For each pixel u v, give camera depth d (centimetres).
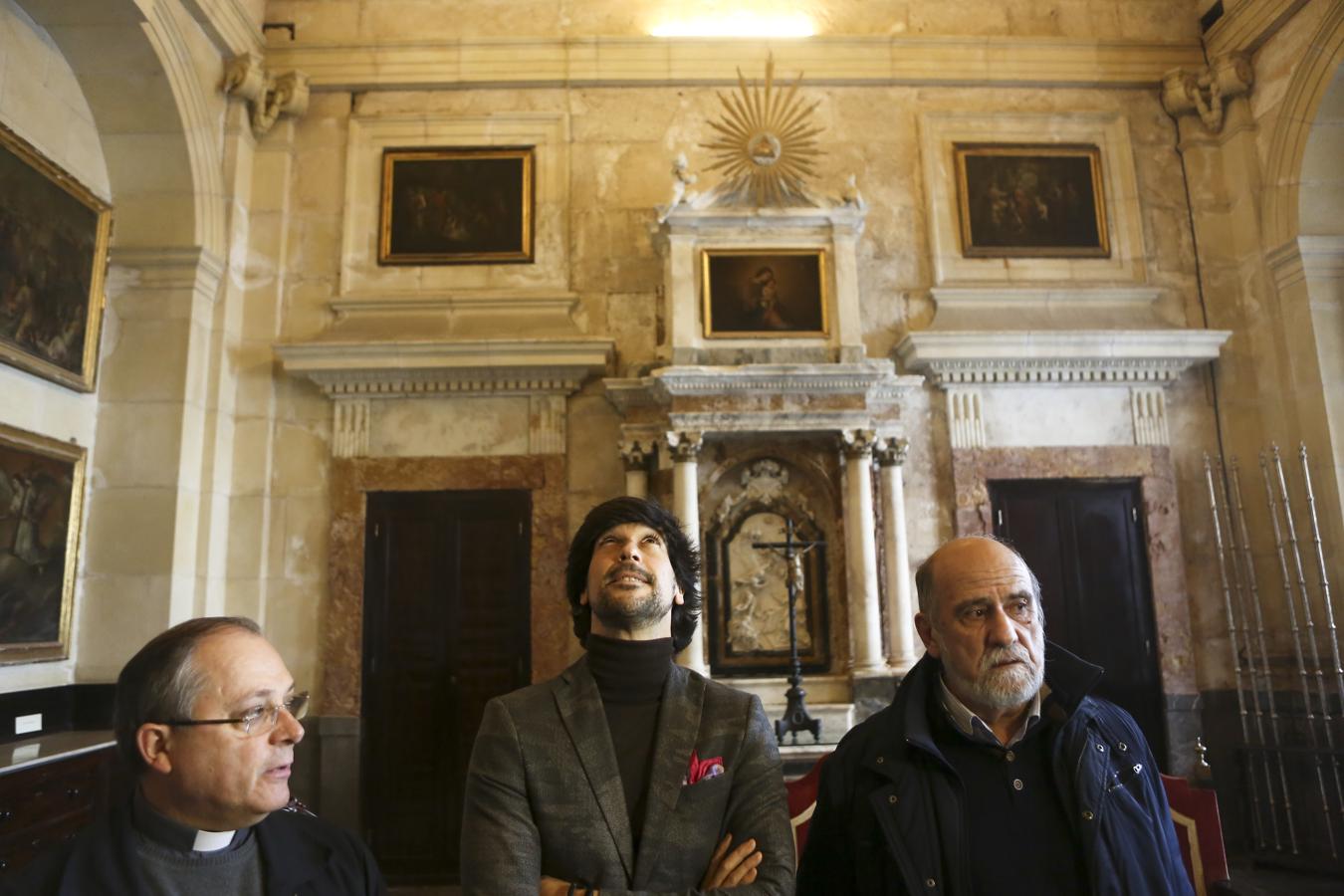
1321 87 672
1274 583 696
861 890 212
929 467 720
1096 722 222
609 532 235
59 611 593
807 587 694
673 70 766
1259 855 622
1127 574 707
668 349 682
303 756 671
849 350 673
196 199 675
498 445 717
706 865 206
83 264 618
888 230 755
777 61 770
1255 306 730
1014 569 224
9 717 542
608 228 750
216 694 169
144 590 624
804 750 577
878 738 224
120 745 172
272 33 770
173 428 647
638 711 222
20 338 549
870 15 788
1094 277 752
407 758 675
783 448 702
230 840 178
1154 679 691
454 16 783
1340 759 617
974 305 738
